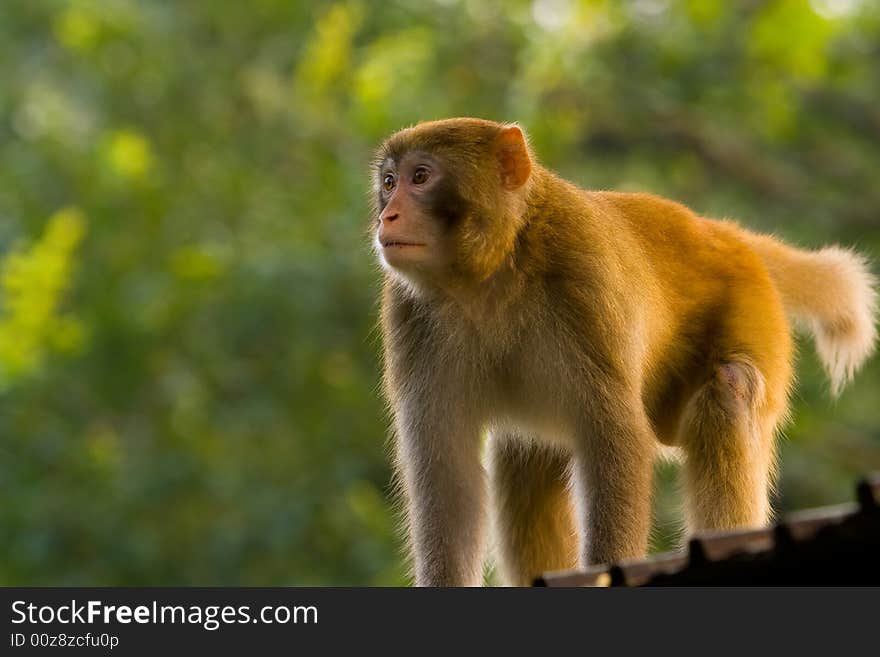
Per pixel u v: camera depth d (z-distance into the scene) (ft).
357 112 92.32
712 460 41.86
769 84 99.25
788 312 49.39
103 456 88.02
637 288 40.86
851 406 99.45
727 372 42.52
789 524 24.59
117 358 91.20
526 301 39.81
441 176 39.06
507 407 41.83
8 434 88.28
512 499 44.42
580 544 39.47
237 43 100.32
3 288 86.38
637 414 39.58
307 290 90.07
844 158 108.68
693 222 44.88
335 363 91.81
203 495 87.92
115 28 97.30
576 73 93.15
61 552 86.07
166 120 98.07
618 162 102.22
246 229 95.40
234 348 90.99
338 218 92.53
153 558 85.51
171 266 91.40
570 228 39.81
